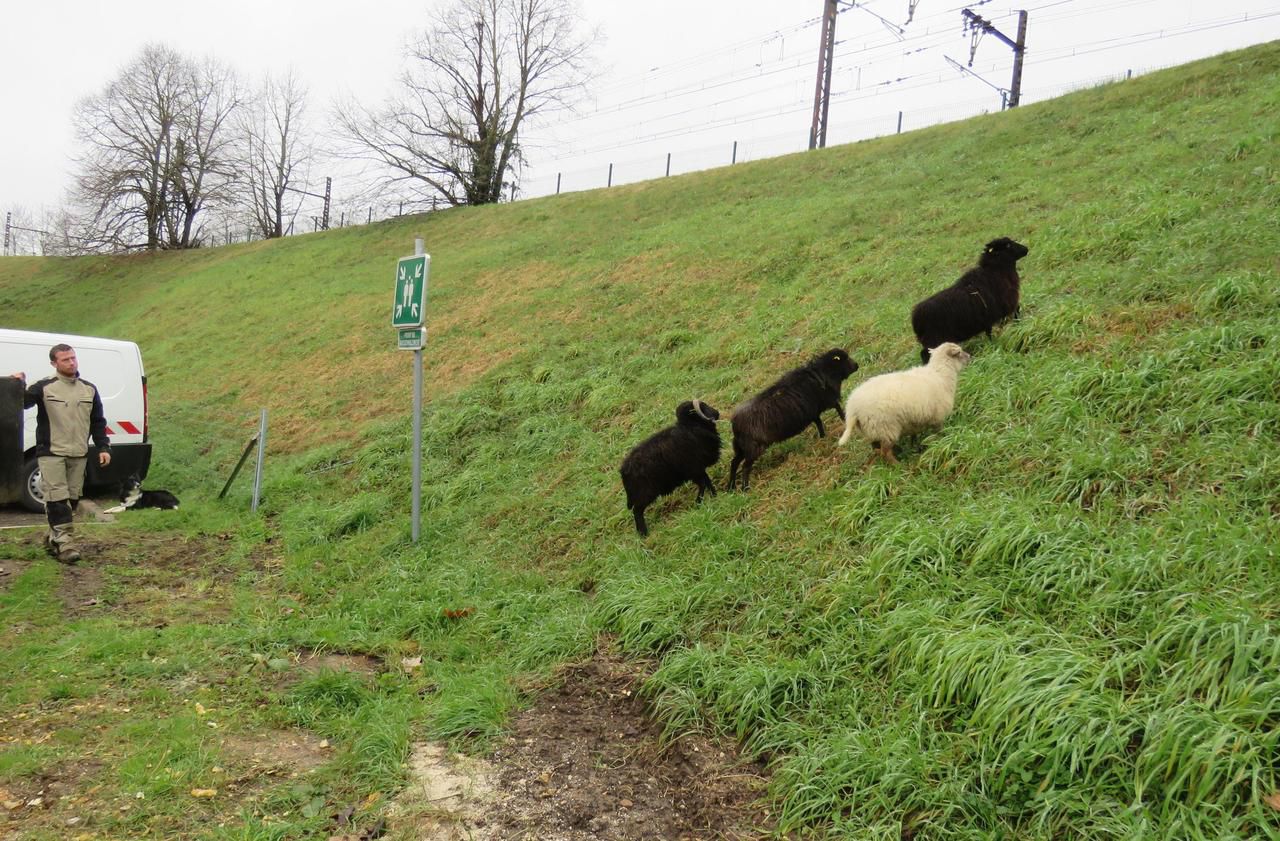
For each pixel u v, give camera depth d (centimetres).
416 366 745
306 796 337
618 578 546
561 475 792
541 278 1772
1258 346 505
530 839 308
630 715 403
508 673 464
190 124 4372
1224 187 841
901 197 1412
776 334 923
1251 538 348
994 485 472
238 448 1303
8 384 872
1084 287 704
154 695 432
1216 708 276
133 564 721
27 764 351
